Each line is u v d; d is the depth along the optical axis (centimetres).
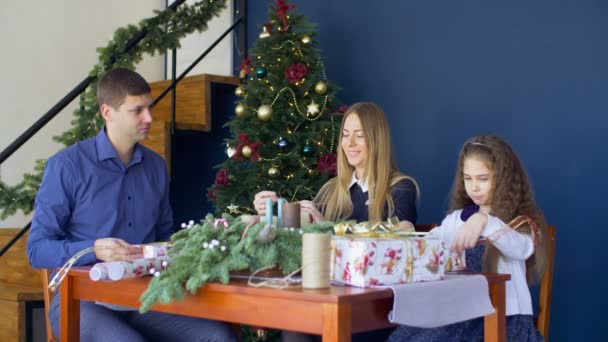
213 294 161
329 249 152
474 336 205
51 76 468
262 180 356
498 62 349
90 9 488
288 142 359
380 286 154
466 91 361
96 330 212
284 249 168
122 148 254
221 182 366
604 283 309
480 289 172
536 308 328
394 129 391
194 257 164
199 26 404
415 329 210
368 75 405
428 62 377
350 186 269
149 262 181
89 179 246
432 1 376
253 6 477
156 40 387
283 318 148
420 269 164
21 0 455
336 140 361
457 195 241
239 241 168
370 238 161
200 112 437
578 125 320
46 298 233
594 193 313
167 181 270
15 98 451
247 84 375
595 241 312
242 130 367
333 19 424
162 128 405
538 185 332
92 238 246
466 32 362
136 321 228
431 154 374
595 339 311
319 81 362
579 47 321
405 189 258
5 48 448
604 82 312
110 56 365
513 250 199
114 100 247
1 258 389
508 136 344
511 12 345
